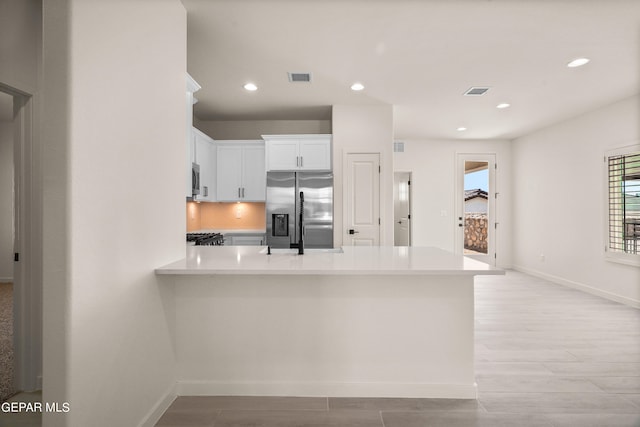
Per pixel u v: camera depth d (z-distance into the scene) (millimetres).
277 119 5414
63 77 1328
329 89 4082
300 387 2295
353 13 2514
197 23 2633
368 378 2299
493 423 1999
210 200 5113
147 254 1899
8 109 4938
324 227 4684
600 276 4801
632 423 1998
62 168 1330
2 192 5648
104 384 1540
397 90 4098
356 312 2299
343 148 4734
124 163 1679
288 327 2307
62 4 1326
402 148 6977
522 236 6660
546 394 2307
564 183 5504
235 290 2301
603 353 2939
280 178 4727
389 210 4746
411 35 2818
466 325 2275
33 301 2279
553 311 4105
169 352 2188
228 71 3549
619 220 4523
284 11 2482
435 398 2268
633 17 2531
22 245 2271
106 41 1542
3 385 2338
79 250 1382
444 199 7020
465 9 2459
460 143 7027
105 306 1542
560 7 2416
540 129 6086
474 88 4016
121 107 1653
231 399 2254
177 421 2012
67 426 1329
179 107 2322
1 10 2080
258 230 5516
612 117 4578
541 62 3311
